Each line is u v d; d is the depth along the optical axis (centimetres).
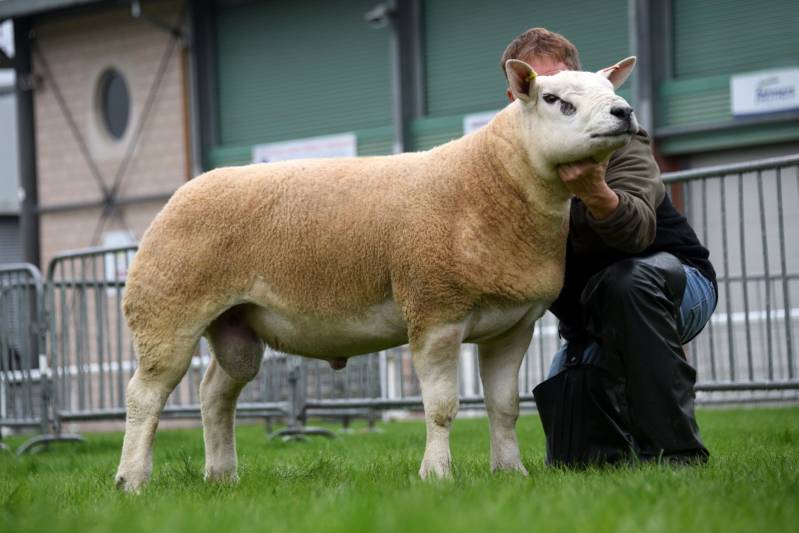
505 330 580
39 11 2658
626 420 623
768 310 931
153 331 600
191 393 1332
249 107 2498
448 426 562
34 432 1742
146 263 605
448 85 2228
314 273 584
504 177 557
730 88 1914
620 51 2036
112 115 2712
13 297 1277
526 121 551
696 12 1958
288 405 1198
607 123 520
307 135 2422
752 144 1908
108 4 2648
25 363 1254
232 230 595
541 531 360
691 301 629
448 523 369
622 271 592
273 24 2464
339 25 2377
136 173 2642
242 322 623
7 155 3384
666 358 584
